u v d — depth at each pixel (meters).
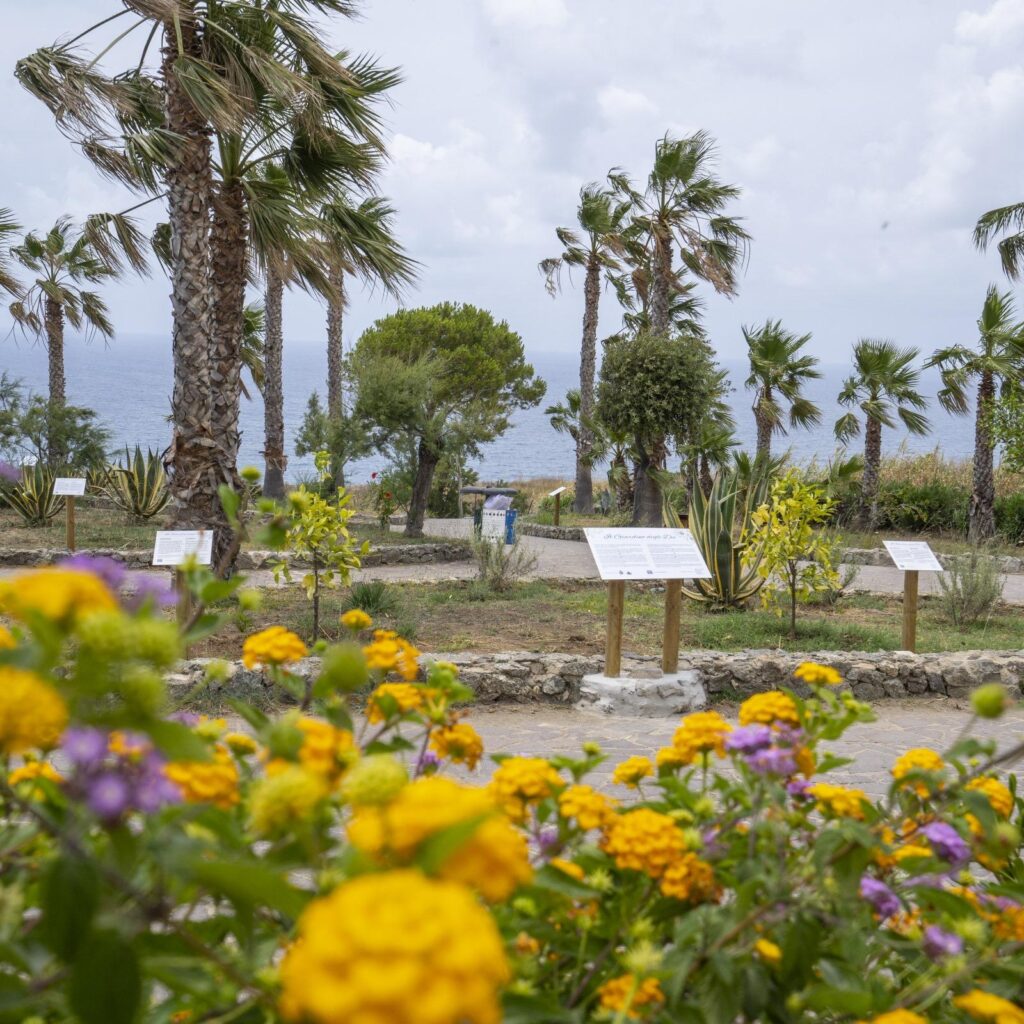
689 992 1.41
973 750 1.49
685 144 20.36
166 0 7.55
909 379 20.03
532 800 1.46
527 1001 1.15
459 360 29.50
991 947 1.39
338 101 8.83
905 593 8.27
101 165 8.65
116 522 16.70
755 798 1.55
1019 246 18.23
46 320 21.27
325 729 1.29
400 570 13.14
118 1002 0.86
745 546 10.32
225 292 9.24
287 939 1.25
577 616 9.82
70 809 1.17
